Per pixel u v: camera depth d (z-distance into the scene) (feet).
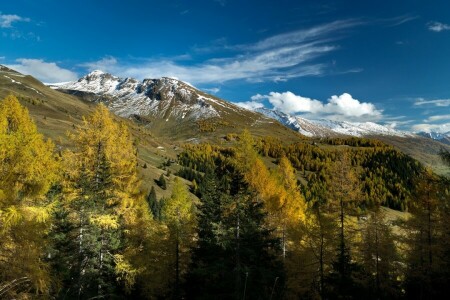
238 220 67.26
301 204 131.95
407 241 86.22
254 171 115.55
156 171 426.10
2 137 40.78
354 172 92.68
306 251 88.63
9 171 40.42
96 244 65.51
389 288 90.94
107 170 71.82
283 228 102.53
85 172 70.08
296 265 88.43
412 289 93.20
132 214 77.05
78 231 67.36
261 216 72.28
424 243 83.66
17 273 37.17
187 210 104.58
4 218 36.73
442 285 85.15
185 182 424.46
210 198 76.69
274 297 70.79
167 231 91.86
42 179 51.49
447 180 60.08
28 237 39.37
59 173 70.85
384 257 90.53
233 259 67.87
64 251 65.31
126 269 70.90
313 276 87.81
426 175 83.20
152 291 88.99
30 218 39.93
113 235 73.31
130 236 86.43
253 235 68.03
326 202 92.89
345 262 87.66
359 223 92.53
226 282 65.46
